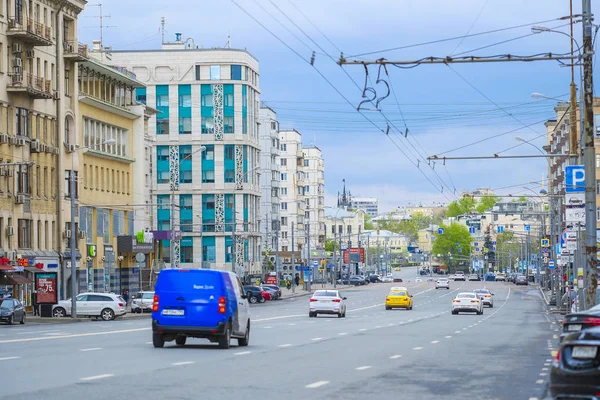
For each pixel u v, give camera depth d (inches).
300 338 1395.2
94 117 3309.5
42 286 2711.6
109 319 2418.8
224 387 663.8
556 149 5388.8
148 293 2891.2
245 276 5032.0
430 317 2465.6
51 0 2938.0
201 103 5029.5
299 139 7603.4
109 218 3464.6
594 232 1433.3
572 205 1565.0
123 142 3656.5
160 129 5039.4
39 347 1106.7
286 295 4783.5
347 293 5221.5
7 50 2672.2
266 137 6161.4
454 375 800.3
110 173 3494.1
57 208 2896.2
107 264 3405.5
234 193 5019.7
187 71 5034.5
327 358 973.2
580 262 2311.8
